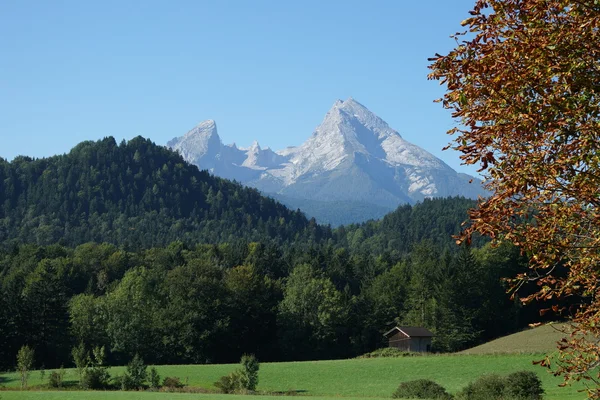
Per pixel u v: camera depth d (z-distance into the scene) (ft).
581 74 27.50
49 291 324.80
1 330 304.30
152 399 144.97
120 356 330.34
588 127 26.99
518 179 27.91
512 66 28.07
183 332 318.24
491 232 29.40
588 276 29.50
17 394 156.35
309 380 219.61
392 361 248.93
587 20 26.94
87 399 143.23
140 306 345.51
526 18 28.86
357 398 158.81
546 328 319.88
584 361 28.81
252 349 345.92
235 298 342.44
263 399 152.56
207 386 211.41
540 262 29.73
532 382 141.38
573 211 28.32
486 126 28.94
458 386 188.96
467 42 29.63
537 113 27.73
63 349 323.78
